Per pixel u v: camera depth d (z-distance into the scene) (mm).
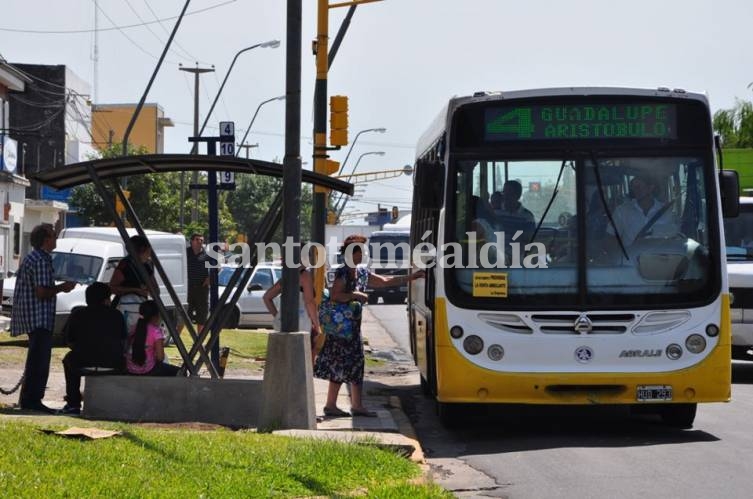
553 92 29547
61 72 135875
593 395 28797
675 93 29453
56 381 39344
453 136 29734
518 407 36250
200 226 117188
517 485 22688
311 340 32531
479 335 28891
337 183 31047
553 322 28797
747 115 130750
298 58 28812
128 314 38438
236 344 56562
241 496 18969
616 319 28781
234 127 40094
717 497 21172
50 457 20469
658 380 28594
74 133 142500
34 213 119062
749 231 47219
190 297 56469
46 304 30672
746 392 40938
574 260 28969
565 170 29344
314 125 47031
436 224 30953
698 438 29062
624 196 29250
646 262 28953
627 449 27172
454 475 24141
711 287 28953
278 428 27875
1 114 101125
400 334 78125
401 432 29828
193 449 22781
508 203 29344
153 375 31156
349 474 21625
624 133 29438
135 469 20250
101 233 58875
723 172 30078
